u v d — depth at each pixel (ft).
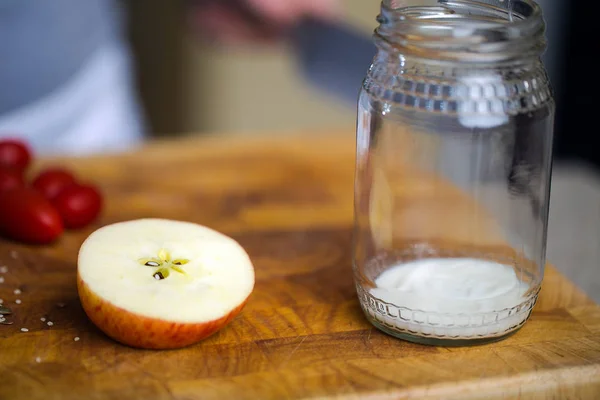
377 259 2.00
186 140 2.66
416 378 1.82
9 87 2.82
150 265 1.91
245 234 2.25
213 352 1.87
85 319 1.95
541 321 1.97
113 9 3.03
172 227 2.01
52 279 2.08
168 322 1.82
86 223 2.26
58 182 2.28
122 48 3.08
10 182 2.25
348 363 1.86
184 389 1.80
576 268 2.53
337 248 2.21
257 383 1.81
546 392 1.84
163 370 1.83
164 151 2.60
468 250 2.06
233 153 2.61
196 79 3.87
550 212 2.82
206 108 3.95
